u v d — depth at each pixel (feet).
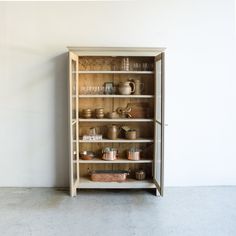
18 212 10.34
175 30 12.60
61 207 10.81
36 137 12.87
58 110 12.78
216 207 10.82
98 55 12.05
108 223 9.53
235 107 12.93
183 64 12.71
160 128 11.55
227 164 13.02
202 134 12.99
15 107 12.74
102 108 12.81
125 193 12.37
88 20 12.51
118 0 12.48
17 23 12.44
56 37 12.53
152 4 12.51
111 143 13.10
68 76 12.15
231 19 12.60
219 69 12.77
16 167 12.94
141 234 8.79
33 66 12.62
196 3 12.53
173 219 9.82
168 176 13.07
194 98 12.84
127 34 12.59
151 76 12.82
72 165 11.63
